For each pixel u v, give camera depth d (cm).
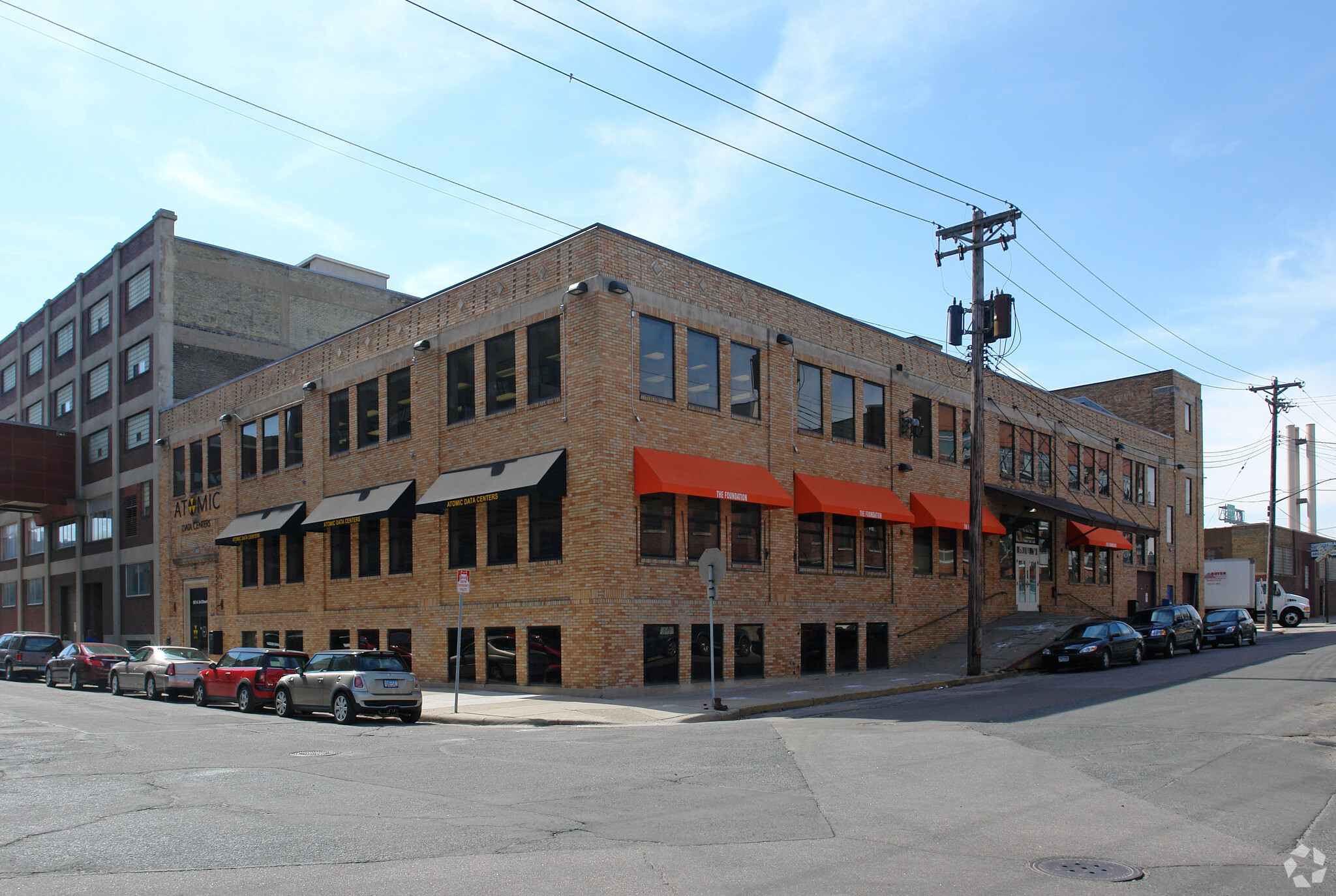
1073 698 1955
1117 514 4488
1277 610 5944
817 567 2739
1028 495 3500
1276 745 1307
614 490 2200
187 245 4266
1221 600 5272
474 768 1197
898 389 3122
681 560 2338
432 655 2602
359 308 4784
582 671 2170
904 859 738
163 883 675
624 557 2205
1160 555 4831
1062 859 743
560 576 2256
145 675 2669
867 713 1817
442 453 2627
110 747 1463
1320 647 3584
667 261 2402
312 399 3161
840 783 1061
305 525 2962
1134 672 2595
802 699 2078
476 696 2272
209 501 3709
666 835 812
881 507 2891
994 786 1032
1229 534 7194
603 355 2209
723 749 1342
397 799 986
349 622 2923
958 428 3406
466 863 723
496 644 2425
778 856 743
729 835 815
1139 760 1193
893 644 2956
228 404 3647
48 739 1570
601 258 2244
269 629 3303
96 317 4725
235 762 1275
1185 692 2008
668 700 2088
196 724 1888
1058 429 4069
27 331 5403
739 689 2317
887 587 2983
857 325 2983
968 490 3409
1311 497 7981
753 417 2584
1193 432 5350
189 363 4197
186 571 3834
